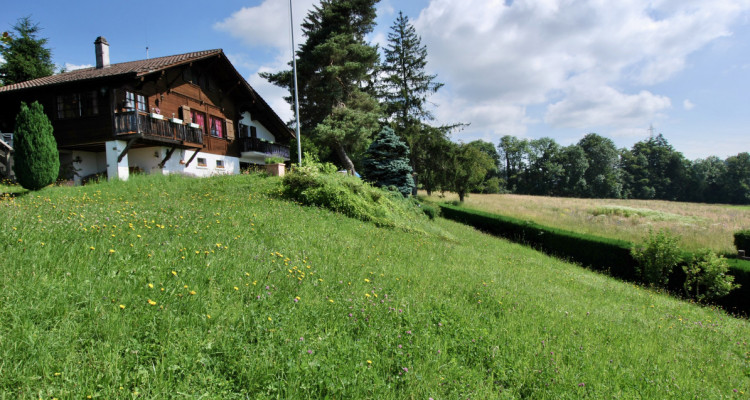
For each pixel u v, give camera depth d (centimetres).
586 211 2956
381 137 2103
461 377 354
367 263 704
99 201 1052
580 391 368
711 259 1150
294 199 1299
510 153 9519
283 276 510
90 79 1583
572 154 8025
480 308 568
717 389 435
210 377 273
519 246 1719
